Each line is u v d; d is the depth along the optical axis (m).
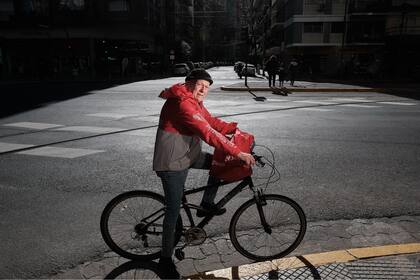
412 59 40.69
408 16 41.66
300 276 3.04
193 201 4.07
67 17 39.91
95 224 4.12
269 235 3.47
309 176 5.64
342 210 4.44
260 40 72.06
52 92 19.92
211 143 2.77
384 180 5.48
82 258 3.44
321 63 44.78
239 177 3.14
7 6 39.94
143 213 3.35
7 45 40.50
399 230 3.93
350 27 42.94
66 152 7.07
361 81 29.95
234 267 3.19
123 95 18.17
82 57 40.81
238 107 13.38
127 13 40.56
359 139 8.11
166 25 60.50
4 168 6.14
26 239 3.79
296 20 43.53
